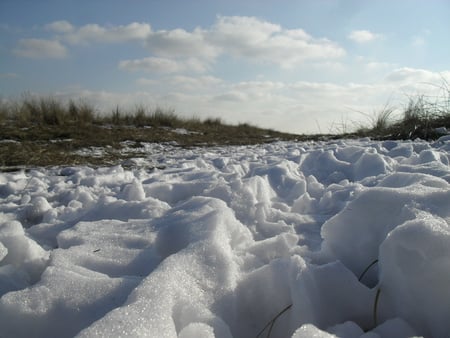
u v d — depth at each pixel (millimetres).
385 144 5426
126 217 2670
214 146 9250
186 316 1425
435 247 1423
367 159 3801
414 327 1438
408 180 2422
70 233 2250
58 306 1522
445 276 1400
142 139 9688
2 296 1562
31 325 1491
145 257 1915
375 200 1903
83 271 1762
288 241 2066
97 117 12586
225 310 1549
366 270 1750
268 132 14938
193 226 2049
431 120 6918
